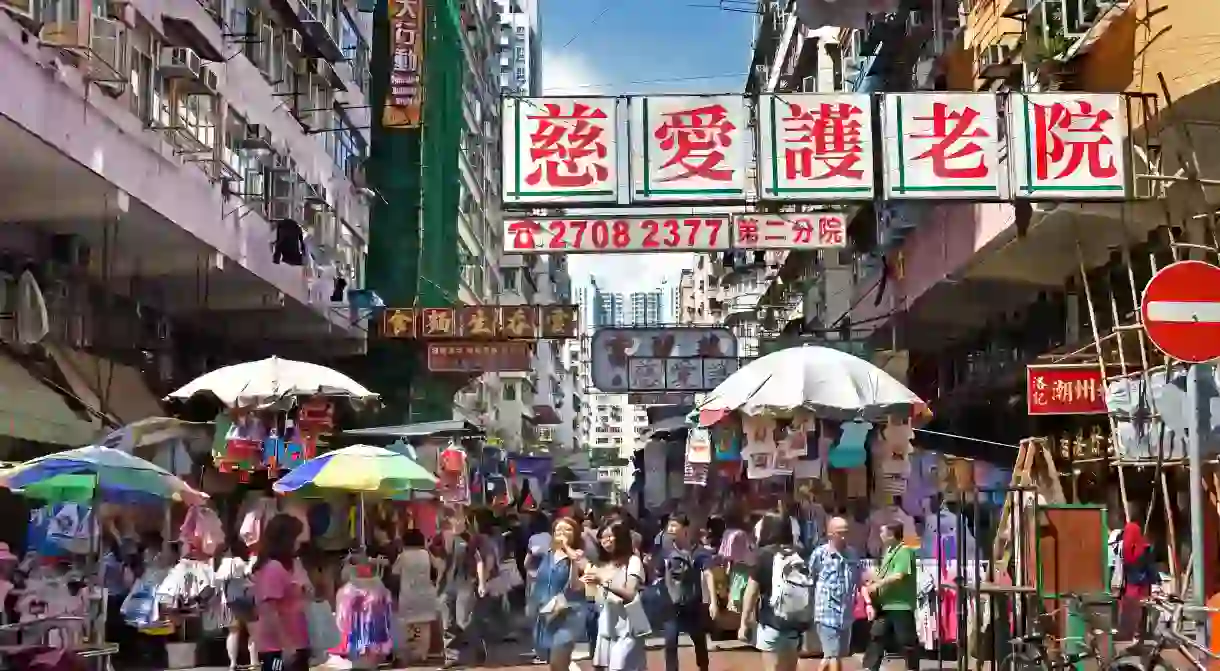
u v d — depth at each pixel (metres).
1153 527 12.40
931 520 11.38
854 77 23.47
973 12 15.64
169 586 11.68
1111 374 11.25
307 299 19.55
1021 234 11.16
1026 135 9.54
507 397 48.44
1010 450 15.52
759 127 9.66
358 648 10.59
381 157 27.44
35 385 12.34
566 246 12.59
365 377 25.59
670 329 22.56
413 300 26.86
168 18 13.89
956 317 18.80
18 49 10.09
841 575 8.05
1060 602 7.67
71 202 12.62
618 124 9.73
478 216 42.06
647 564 9.83
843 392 10.03
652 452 23.62
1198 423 6.45
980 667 7.85
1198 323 6.45
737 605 12.27
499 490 19.80
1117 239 12.88
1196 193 10.37
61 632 8.08
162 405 16.38
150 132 13.24
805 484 12.43
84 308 14.48
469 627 12.93
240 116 16.86
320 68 20.67
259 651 8.81
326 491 13.35
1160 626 6.81
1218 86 9.25
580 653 12.33
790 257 28.62
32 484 9.33
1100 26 10.99
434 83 28.19
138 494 10.23
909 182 9.55
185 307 18.48
